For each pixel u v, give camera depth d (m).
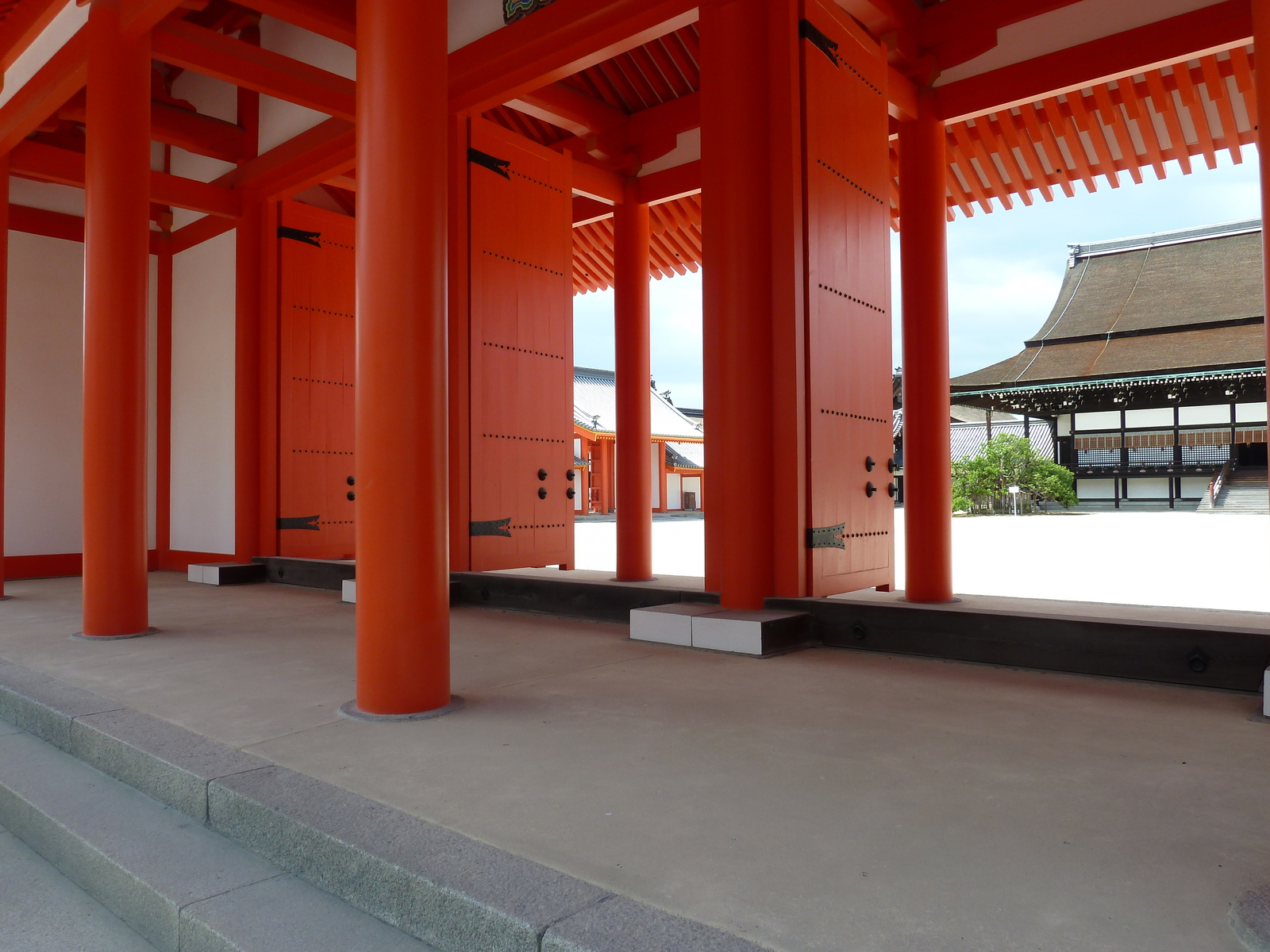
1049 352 34.53
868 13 5.94
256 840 2.49
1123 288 36.19
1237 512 27.50
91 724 3.37
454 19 7.13
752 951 1.61
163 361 10.97
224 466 9.98
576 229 10.45
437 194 3.65
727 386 5.42
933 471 5.74
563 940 1.67
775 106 5.30
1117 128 6.80
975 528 20.05
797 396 5.22
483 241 7.45
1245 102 6.43
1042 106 6.88
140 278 5.88
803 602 5.17
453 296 7.21
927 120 6.23
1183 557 11.75
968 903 1.83
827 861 2.05
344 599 7.45
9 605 7.50
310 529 9.84
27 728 3.84
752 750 2.98
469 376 7.33
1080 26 5.68
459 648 5.09
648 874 1.99
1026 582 8.51
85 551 5.70
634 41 6.19
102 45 5.84
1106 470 32.62
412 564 3.54
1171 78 6.31
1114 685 4.03
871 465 5.98
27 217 10.25
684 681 4.15
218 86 10.04
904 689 3.96
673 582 6.98
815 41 5.40
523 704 3.69
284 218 9.68
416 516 3.55
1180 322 32.62
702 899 1.86
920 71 6.20
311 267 9.95
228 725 3.37
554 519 8.12
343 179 9.38
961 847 2.13
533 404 7.91
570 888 1.90
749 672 4.36
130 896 2.40
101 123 5.81
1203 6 5.31
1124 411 32.56
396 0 3.55
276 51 9.06
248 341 9.62
